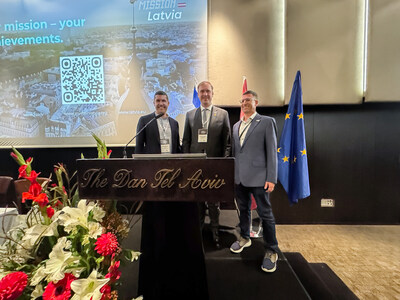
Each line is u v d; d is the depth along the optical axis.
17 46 3.17
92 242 0.78
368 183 3.25
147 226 0.95
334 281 1.95
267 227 1.71
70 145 3.22
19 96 3.22
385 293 1.84
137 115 3.18
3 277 0.67
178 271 0.97
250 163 1.71
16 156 0.79
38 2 3.12
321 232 3.01
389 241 2.74
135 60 3.12
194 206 0.95
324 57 3.06
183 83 3.13
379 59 3.00
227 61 3.11
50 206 0.83
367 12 2.99
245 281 1.57
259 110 3.26
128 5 3.07
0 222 1.17
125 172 0.85
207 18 3.05
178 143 2.52
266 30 3.07
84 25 3.11
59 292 0.68
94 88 3.16
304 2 3.02
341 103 3.10
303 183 2.66
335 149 3.25
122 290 1.18
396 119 3.19
